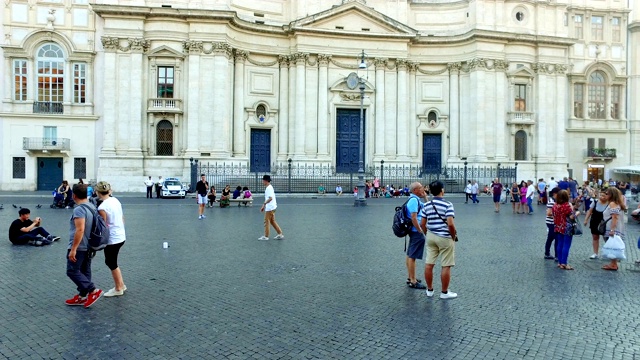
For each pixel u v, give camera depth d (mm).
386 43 47969
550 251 13984
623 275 11117
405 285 9977
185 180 41375
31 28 41219
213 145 42250
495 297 9141
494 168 45688
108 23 40875
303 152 46250
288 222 20938
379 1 48938
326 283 10078
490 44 47312
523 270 11516
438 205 8992
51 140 41688
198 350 6469
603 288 9891
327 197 38719
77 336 6945
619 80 51500
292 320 7707
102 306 8375
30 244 14344
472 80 47719
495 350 6535
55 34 41438
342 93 47469
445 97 49625
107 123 41125
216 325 7445
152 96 42000
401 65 48281
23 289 9391
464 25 48875
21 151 41656
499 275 10961
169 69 42312
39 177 42188
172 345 6633
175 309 8227
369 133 48062
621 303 8797
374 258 12742
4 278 10242
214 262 12094
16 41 41062
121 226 9070
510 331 7273
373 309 8320
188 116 41875
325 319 7770
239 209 27375
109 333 7074
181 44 42031
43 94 41750
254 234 17094
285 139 47250
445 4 49375
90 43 42000
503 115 47875
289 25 46000
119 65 41281
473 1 47500
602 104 51688
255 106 46250
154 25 41500
